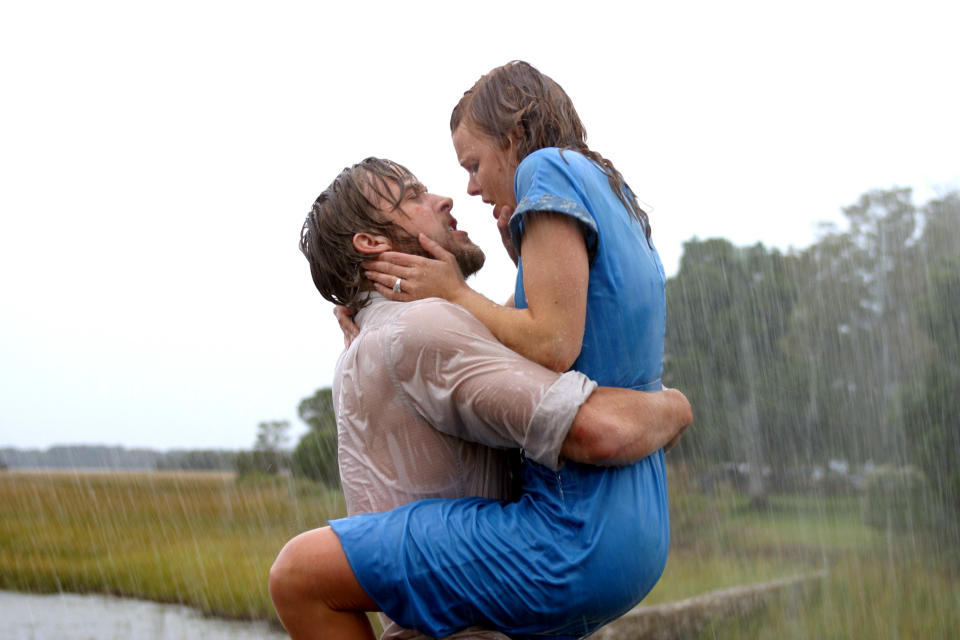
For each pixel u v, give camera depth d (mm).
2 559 16859
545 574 1659
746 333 24359
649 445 1721
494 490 1871
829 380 22297
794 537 15945
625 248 1812
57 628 11594
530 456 1681
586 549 1675
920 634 9438
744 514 19531
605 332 1781
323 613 1670
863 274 22891
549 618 1686
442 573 1644
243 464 22859
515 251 2068
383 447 1844
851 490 19297
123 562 15797
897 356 19297
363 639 1687
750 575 12734
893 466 17141
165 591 14070
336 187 2008
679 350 25641
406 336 1766
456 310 1784
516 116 1967
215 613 12555
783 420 22922
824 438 22031
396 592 1644
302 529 17672
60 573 15422
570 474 1713
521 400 1644
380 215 1957
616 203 1860
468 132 2057
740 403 23625
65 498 24094
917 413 16844
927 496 15516
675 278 26656
